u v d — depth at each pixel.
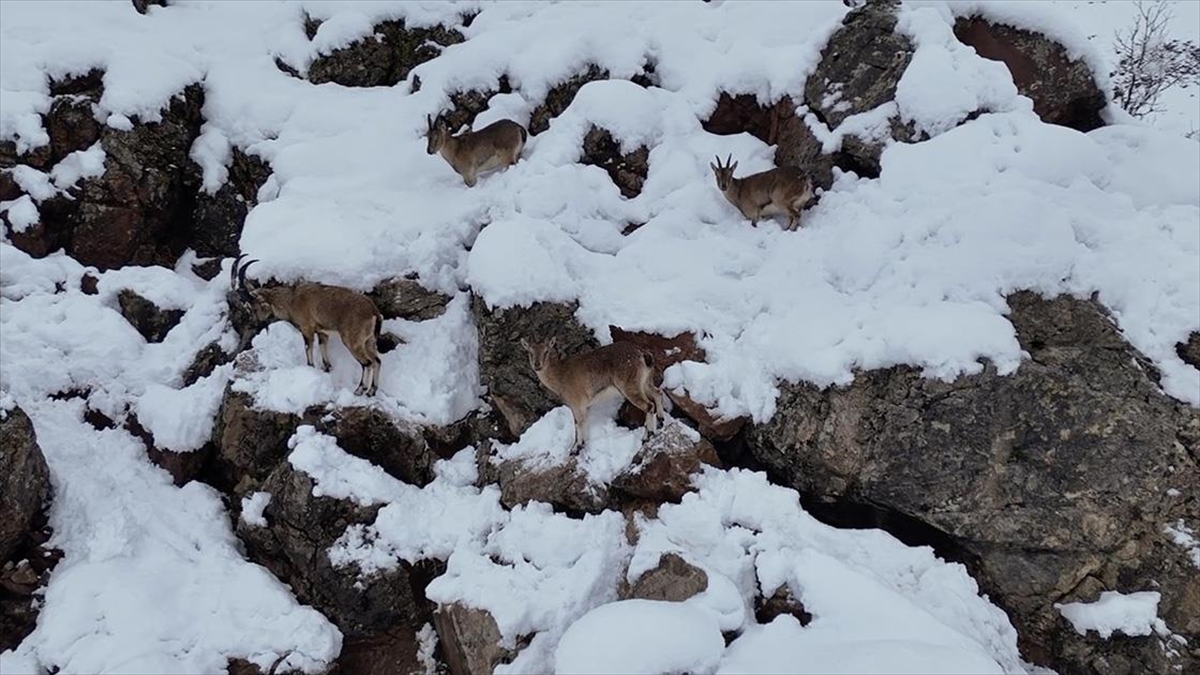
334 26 10.80
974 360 6.15
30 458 6.54
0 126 8.88
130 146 9.20
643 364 6.36
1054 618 5.79
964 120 8.09
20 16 9.98
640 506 6.27
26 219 8.64
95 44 9.73
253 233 8.16
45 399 7.67
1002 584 5.93
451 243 8.15
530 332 7.23
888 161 7.98
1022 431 6.00
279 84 10.43
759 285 7.50
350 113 10.11
